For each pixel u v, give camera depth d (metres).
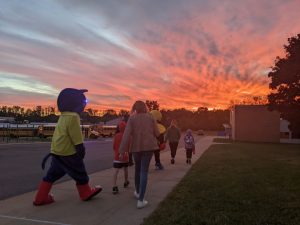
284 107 41.34
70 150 8.19
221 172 13.34
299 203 7.89
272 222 6.45
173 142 17.78
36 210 7.56
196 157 21.77
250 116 61.34
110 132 86.88
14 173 13.52
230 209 7.37
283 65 40.22
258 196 8.64
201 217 6.75
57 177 8.21
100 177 12.34
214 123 134.12
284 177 11.91
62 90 8.45
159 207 7.69
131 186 10.44
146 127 8.03
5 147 31.78
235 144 43.03
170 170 14.73
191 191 9.38
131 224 6.62
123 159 9.45
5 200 8.53
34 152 25.02
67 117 8.19
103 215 7.22
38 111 141.38
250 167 15.10
